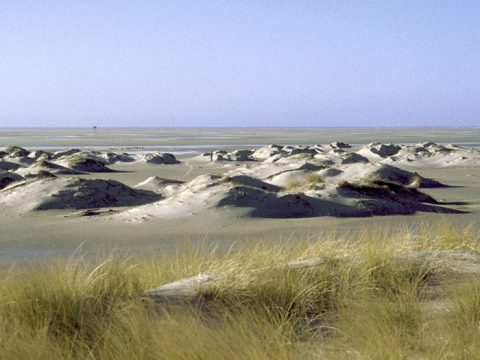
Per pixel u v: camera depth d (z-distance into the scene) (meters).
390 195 28.72
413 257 8.79
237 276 7.44
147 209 25.97
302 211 25.52
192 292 7.16
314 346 5.52
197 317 5.91
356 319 5.93
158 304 6.62
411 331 5.79
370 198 27.67
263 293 6.82
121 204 30.59
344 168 42.50
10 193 30.19
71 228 23.66
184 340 5.13
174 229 22.78
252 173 46.62
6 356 5.03
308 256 9.37
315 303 6.87
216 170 59.19
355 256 8.80
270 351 5.10
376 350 5.08
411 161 63.00
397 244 10.32
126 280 7.68
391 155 71.31
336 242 10.30
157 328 5.52
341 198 27.00
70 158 58.81
